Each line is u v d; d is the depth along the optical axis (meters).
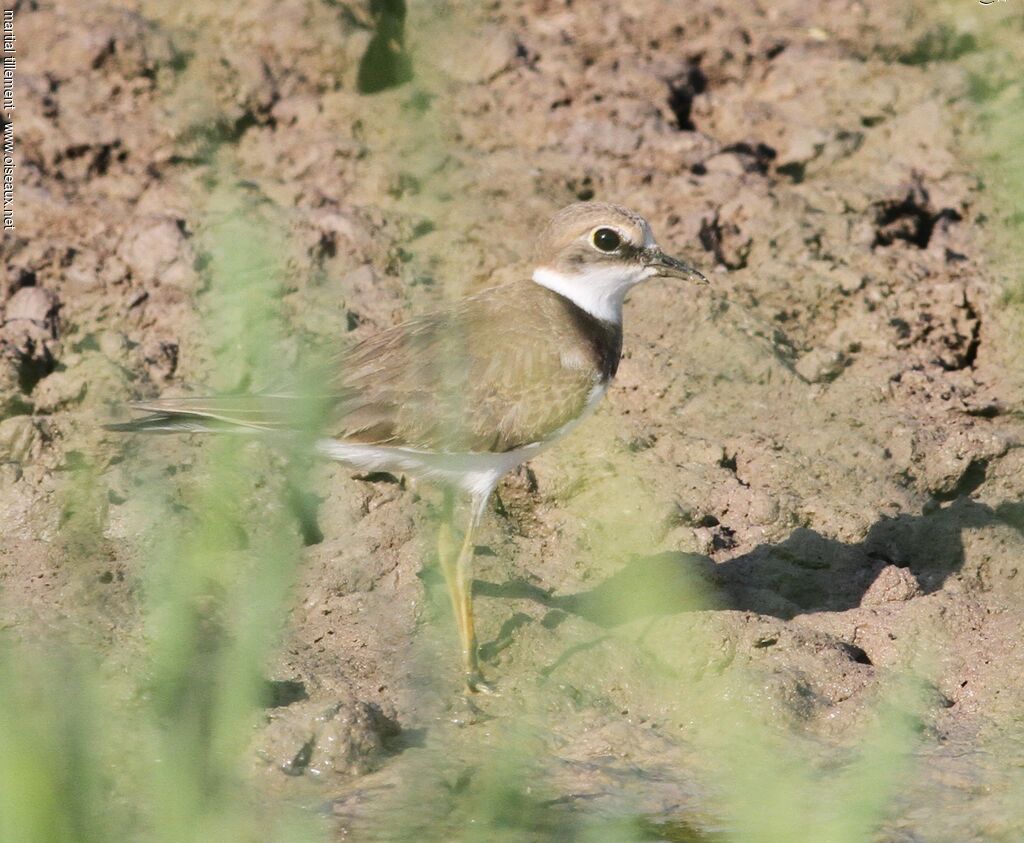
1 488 13.05
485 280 15.69
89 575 12.23
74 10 18.62
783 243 15.91
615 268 12.23
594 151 17.27
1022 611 12.03
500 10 19.70
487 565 12.49
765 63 18.81
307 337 14.69
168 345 14.81
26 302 15.19
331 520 13.01
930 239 16.42
